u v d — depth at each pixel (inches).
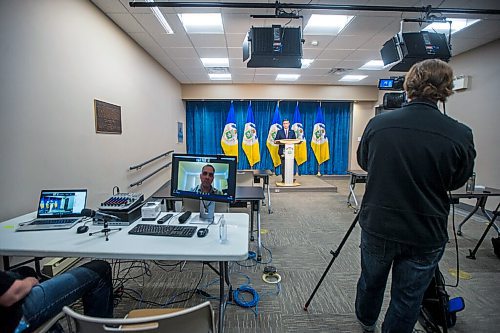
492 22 141.5
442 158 44.4
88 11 119.1
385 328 53.9
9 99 77.4
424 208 46.3
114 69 144.3
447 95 48.2
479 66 178.5
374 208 50.9
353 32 158.7
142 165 179.9
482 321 74.3
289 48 125.3
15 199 79.6
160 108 229.6
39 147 89.3
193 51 194.1
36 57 87.8
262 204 202.2
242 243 58.7
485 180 175.3
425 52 119.7
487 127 173.3
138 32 158.7
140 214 75.8
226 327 72.4
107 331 34.4
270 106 325.4
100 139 129.6
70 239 61.1
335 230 147.2
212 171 71.6
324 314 77.5
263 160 331.3
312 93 309.7
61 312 50.1
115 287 89.8
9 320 40.9
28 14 84.2
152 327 35.1
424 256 48.1
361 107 321.4
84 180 116.0
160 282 94.0
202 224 70.8
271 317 76.4
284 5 120.0
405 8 122.6
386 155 48.8
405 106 50.0
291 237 136.8
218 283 93.4
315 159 330.6
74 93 108.9
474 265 105.9
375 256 52.3
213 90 307.6
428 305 70.1
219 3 119.4
